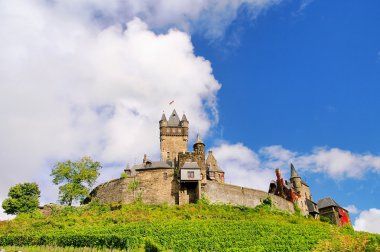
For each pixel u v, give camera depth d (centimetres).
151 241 4175
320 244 4288
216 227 5316
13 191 7525
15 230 5703
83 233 4838
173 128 9725
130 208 6719
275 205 8062
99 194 7738
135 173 8406
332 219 9375
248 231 5200
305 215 8988
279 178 9375
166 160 9119
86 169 7844
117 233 4828
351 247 3891
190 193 7200
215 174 9081
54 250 4359
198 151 7588
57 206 7150
